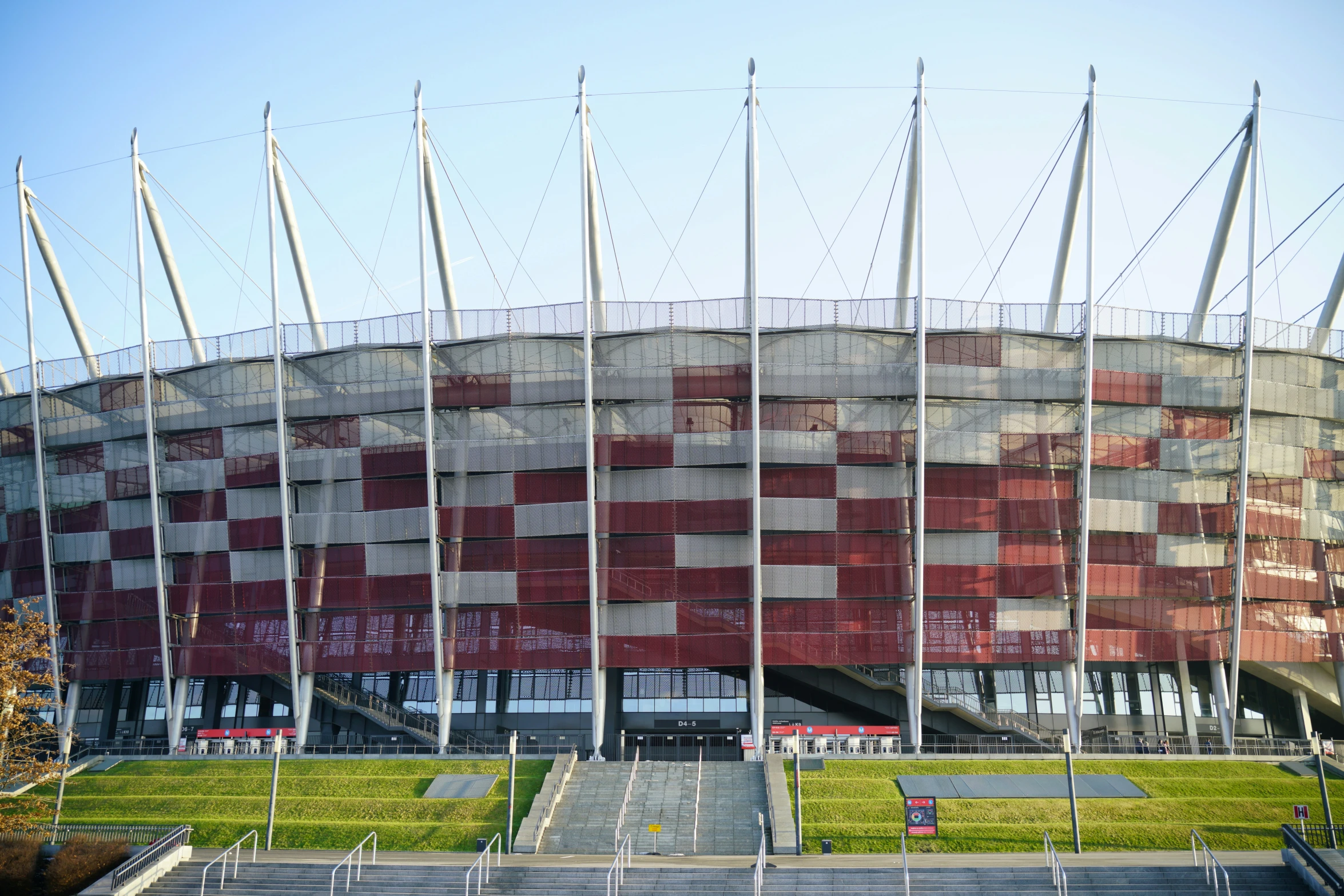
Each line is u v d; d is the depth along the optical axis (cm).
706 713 6531
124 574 6988
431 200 6681
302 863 4131
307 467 6569
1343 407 6912
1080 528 6334
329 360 6562
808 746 5784
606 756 6431
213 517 6781
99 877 4009
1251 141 6431
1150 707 6688
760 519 6141
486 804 4925
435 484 6378
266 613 6662
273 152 6544
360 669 6456
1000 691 6556
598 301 6425
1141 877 3791
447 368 6412
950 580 6266
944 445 6269
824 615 6172
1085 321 6288
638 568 6238
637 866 4034
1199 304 6988
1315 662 6769
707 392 6219
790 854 4303
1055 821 4575
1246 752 6062
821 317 6278
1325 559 6856
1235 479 6650
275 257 6531
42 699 4919
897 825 4519
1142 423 6525
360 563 6512
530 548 6322
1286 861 3859
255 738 6366
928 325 6297
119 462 7062
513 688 6675
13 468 7394
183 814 5000
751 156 6172
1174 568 6481
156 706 7388
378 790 5284
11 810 4841
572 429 6372
